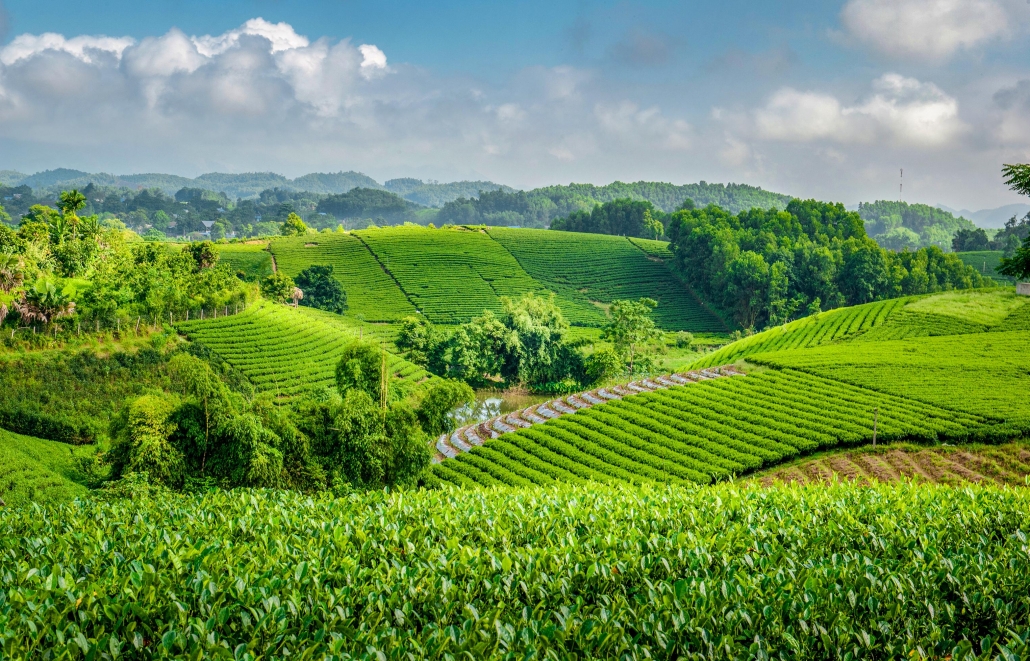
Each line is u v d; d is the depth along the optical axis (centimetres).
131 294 8138
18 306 6862
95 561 1759
